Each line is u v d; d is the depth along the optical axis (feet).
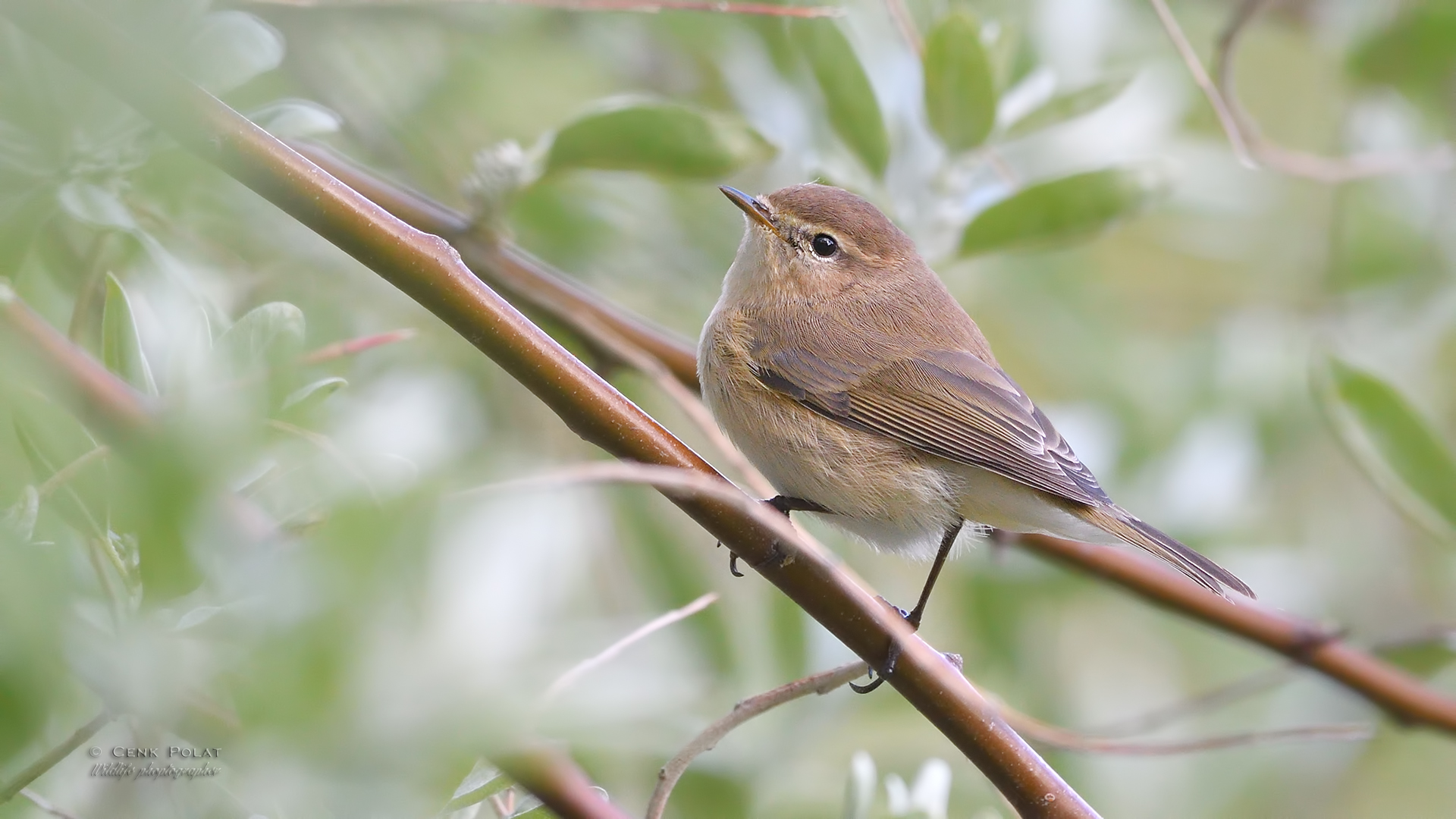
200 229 29.81
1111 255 46.34
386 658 13.04
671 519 35.70
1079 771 40.65
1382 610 45.98
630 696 28.94
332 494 14.93
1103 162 34.76
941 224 34.88
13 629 12.66
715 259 39.34
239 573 13.85
